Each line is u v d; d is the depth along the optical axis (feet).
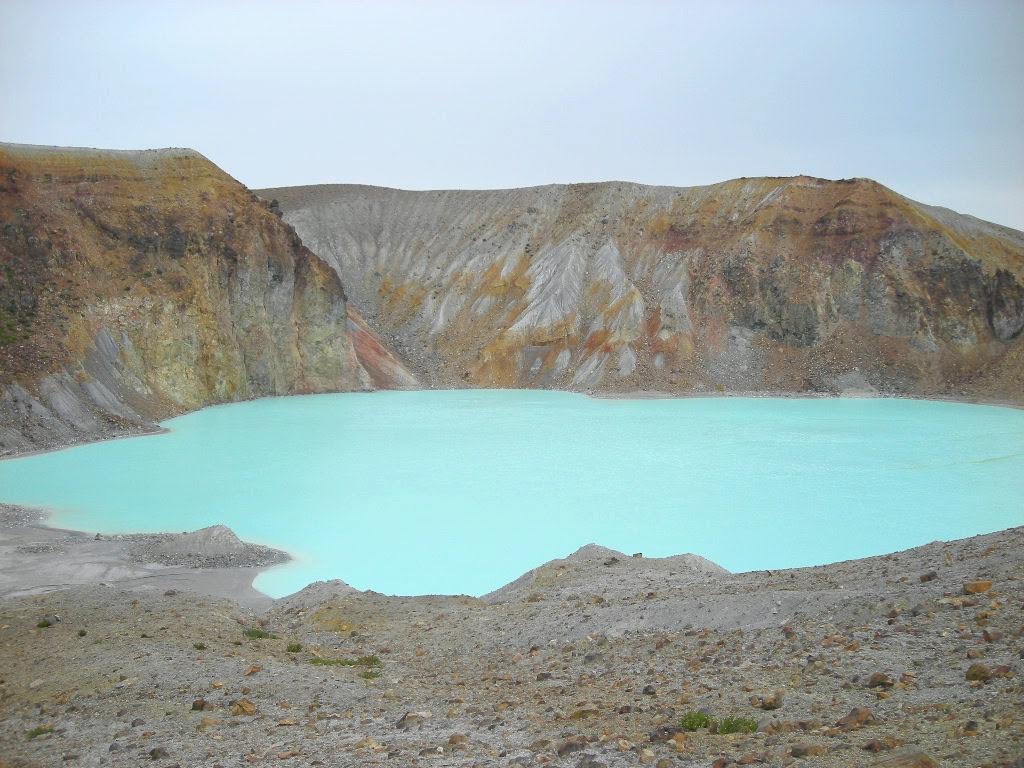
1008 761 23.58
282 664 54.39
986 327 298.97
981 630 37.99
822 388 293.43
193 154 285.23
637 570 76.33
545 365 320.70
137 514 128.67
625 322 317.83
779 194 345.72
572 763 29.91
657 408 255.70
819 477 155.02
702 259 337.11
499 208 391.86
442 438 197.16
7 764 36.14
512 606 68.95
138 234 250.78
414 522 123.65
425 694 45.96
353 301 364.99
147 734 39.01
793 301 314.76
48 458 169.68
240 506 133.18
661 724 33.63
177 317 244.63
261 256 278.05
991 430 210.38
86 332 215.31
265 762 33.73
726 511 129.49
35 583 97.55
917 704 30.78
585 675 45.85
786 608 50.21
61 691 48.39
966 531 117.50
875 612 45.06
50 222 234.17
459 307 354.74
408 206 407.64
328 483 149.28
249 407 250.37
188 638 60.64
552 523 122.62
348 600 78.18
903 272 311.27
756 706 34.14
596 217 366.43
